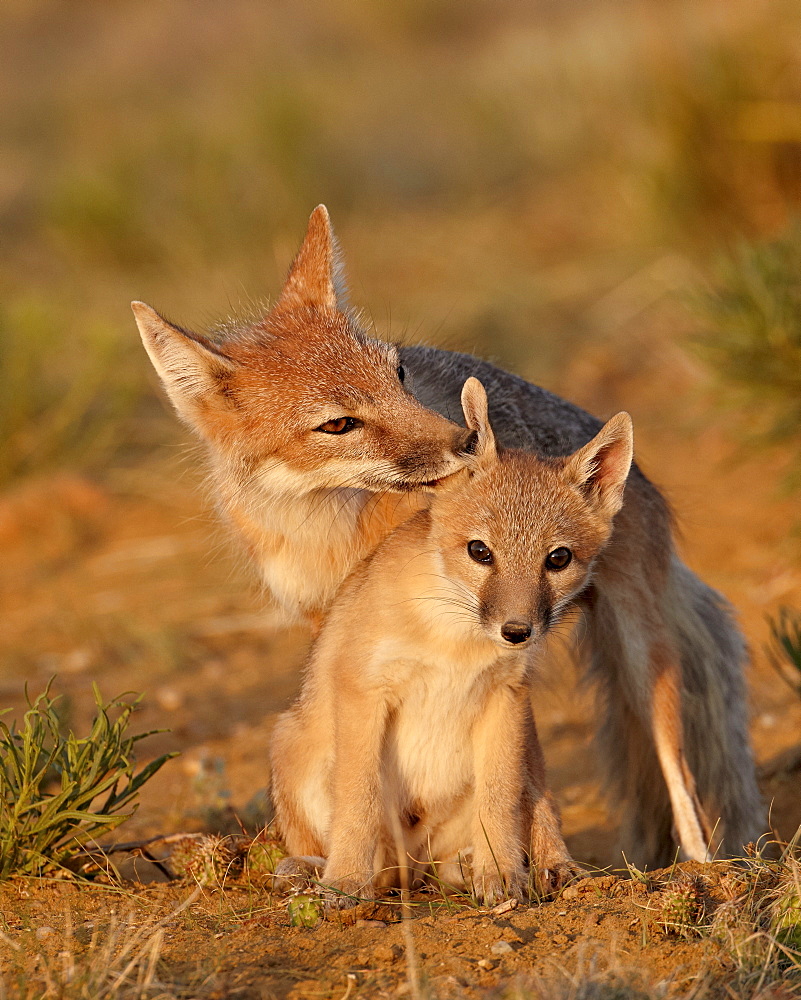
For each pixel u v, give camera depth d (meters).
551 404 9.34
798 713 11.25
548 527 7.35
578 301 20.52
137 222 23.91
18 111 38.09
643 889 6.74
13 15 50.31
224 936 6.50
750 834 9.14
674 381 18.33
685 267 19.12
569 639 9.20
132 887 7.64
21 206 28.59
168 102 32.84
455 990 5.70
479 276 21.58
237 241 23.55
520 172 25.67
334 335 8.80
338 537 8.58
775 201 18.98
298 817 8.01
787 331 13.47
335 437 8.27
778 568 13.63
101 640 14.10
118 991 5.76
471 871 7.59
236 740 11.62
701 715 9.07
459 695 7.37
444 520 7.50
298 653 13.71
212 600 14.91
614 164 21.72
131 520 17.02
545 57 28.09
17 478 17.78
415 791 7.71
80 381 18.06
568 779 10.89
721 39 19.30
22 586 15.56
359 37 41.38
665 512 8.96
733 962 5.86
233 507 8.84
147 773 8.02
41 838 7.55
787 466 15.22
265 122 25.80
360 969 6.00
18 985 5.75
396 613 7.17
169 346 8.55
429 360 9.30
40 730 7.78
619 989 5.54
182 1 46.97
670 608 8.79
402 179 25.94
